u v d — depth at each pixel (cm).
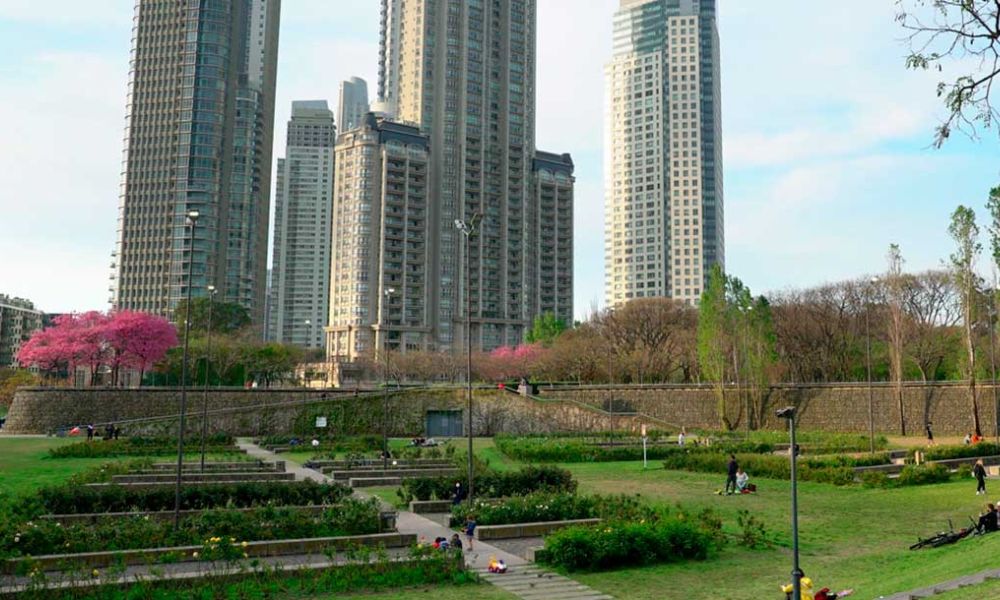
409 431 8025
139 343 9462
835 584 1852
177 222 15900
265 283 17675
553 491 3117
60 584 1692
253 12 18150
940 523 2709
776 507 3094
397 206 17412
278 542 2167
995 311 6925
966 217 6781
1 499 2902
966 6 1351
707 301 8225
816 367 9706
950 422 7075
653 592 1814
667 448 5456
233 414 7662
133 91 16400
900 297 8331
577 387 8731
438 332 17400
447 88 18188
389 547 2280
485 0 18775
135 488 2872
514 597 1770
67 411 7638
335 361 14512
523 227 18712
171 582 1769
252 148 17025
